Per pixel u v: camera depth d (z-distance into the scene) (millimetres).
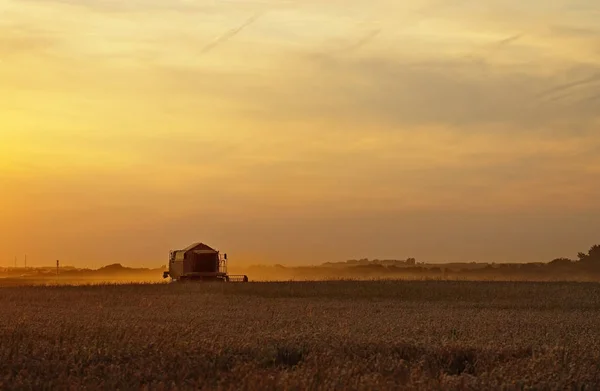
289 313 46781
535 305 58344
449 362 26234
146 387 20656
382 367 23797
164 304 55312
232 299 62219
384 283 77375
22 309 48719
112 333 30844
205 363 24359
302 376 21438
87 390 20547
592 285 75812
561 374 22359
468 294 67812
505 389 20812
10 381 21375
